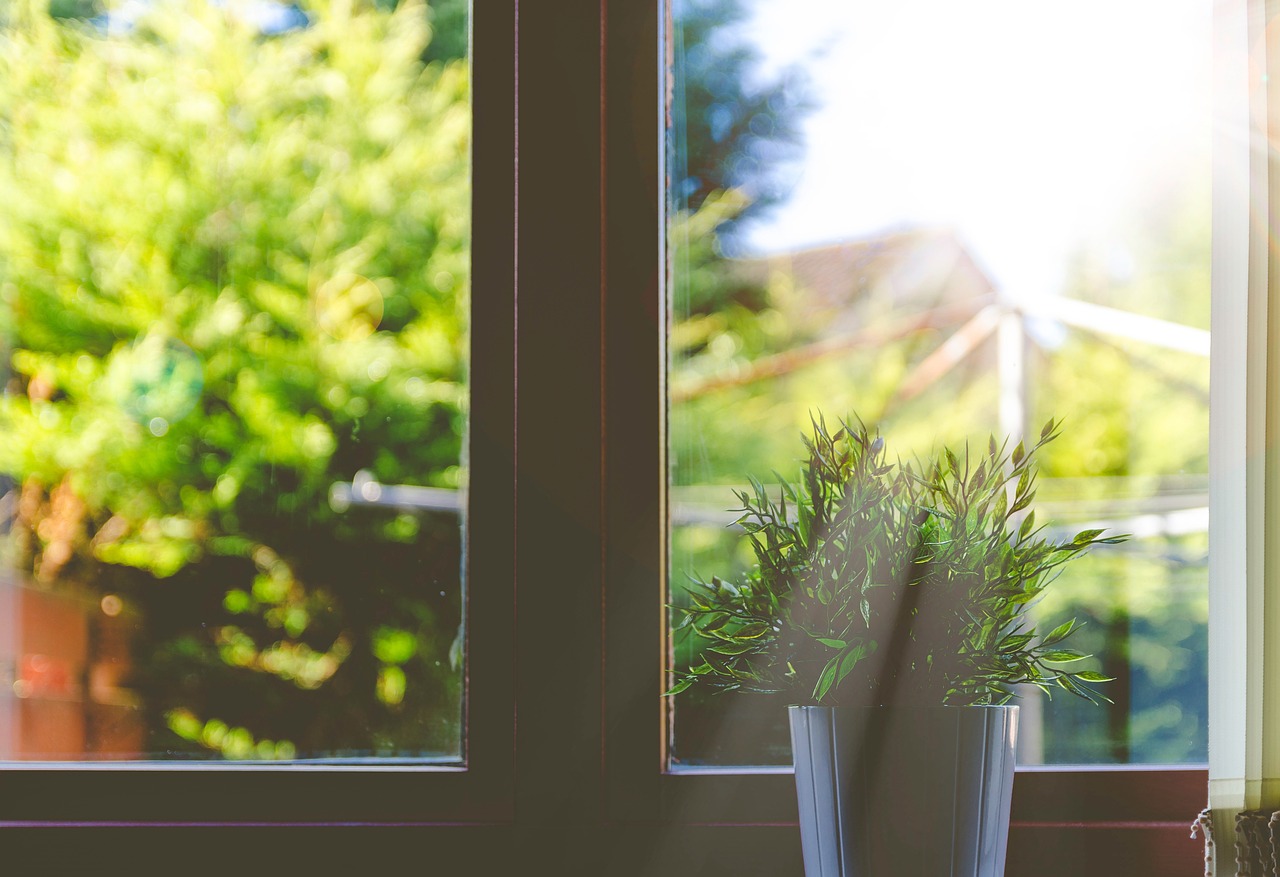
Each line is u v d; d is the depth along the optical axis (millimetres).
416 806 1068
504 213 1137
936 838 771
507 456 1115
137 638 1248
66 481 1292
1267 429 890
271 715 1224
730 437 1229
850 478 856
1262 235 906
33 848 1036
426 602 1247
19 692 1231
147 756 1202
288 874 1037
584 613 1077
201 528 1281
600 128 1131
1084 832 1028
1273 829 841
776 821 1053
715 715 1124
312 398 1333
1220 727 894
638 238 1129
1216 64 936
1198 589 1205
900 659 807
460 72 1278
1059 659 832
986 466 891
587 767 1061
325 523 1280
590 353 1104
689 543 1163
